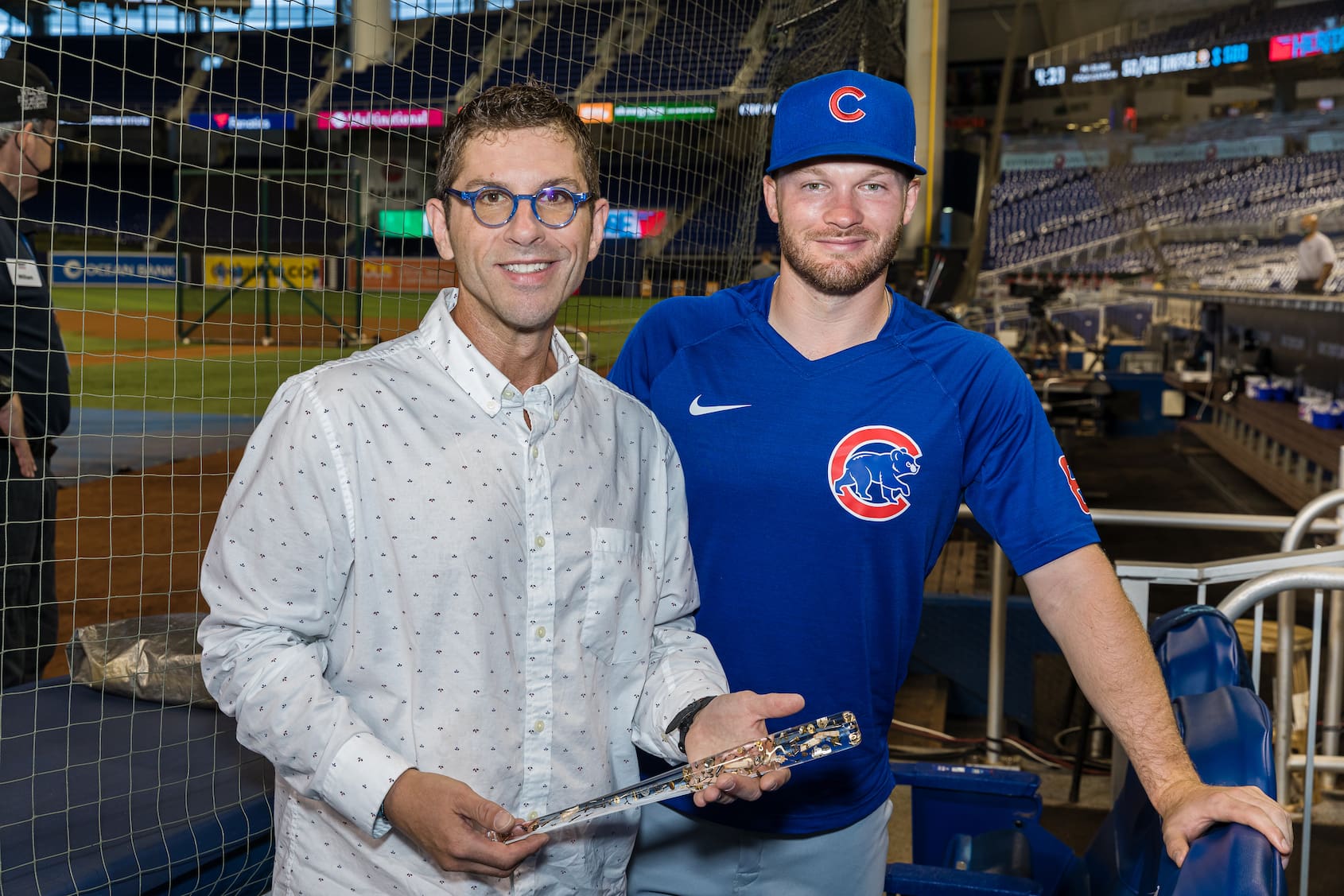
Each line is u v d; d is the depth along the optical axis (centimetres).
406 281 642
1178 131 2080
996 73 2158
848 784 155
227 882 155
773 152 151
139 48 1872
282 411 111
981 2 2098
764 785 105
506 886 115
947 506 153
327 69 1183
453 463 112
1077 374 1068
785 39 311
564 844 119
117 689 192
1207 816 111
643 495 132
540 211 110
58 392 262
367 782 103
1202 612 155
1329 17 1912
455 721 110
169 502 597
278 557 108
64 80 1886
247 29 198
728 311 162
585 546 119
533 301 112
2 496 249
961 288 780
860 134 141
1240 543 639
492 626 112
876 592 152
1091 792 321
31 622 258
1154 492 798
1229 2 1983
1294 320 930
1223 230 2044
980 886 150
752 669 155
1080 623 141
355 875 113
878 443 149
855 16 335
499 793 113
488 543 112
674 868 162
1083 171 2142
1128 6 2059
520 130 110
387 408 111
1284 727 254
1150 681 135
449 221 114
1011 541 150
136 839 144
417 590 110
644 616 128
